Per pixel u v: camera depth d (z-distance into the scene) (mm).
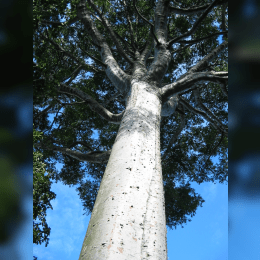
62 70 6422
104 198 2924
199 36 11062
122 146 3889
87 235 2510
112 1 11219
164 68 6793
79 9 9133
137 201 2830
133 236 2381
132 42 9383
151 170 3459
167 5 8781
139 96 5508
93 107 7816
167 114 7723
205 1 10570
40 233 5828
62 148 10047
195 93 10484
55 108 10680
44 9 5832
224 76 6641
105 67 7762
